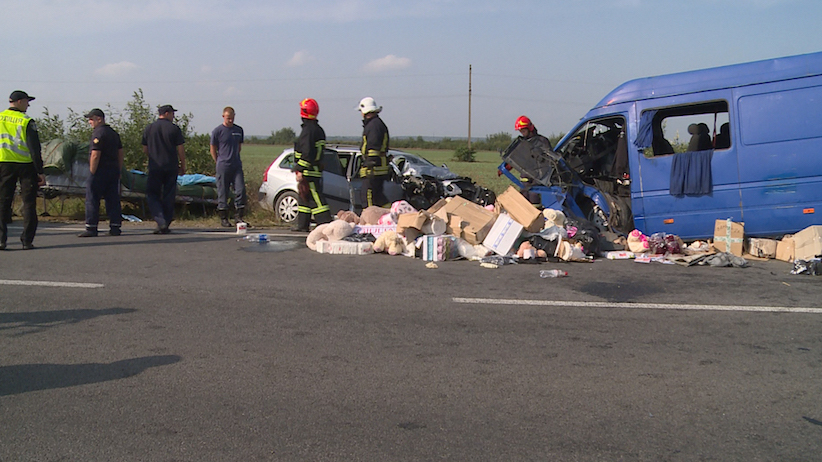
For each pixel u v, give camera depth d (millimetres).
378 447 3334
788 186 8727
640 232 9211
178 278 7184
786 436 3512
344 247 8922
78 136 17000
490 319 5656
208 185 14398
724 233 8805
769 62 8953
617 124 10242
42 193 13234
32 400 3881
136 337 5059
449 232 8828
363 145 10664
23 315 5637
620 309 6043
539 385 4176
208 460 3184
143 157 17391
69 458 3197
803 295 6641
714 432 3553
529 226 8773
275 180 13305
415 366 4492
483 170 40406
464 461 3195
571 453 3297
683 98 9297
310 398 3939
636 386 4180
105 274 7352
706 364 4586
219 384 4141
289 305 6059
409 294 6547
